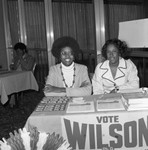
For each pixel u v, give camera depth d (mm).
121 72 2266
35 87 4633
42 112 1562
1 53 7062
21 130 986
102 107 1572
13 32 7016
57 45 2314
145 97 1581
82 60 5070
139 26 2688
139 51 3787
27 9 6512
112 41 2268
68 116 1480
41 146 898
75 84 2332
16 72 4441
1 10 6996
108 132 1484
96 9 4551
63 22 5680
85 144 1502
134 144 1501
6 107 4676
